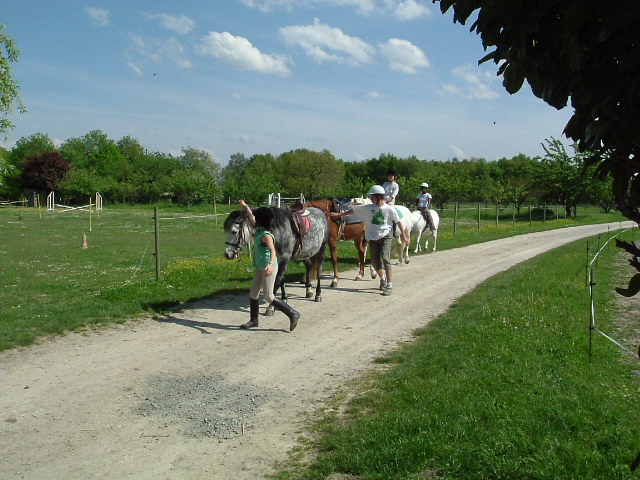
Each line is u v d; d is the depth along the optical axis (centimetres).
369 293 1157
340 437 461
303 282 1266
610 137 215
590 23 201
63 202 8156
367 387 595
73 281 1273
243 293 1105
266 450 456
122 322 870
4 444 466
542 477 377
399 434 448
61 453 452
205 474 418
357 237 1309
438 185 5153
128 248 2077
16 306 977
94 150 11356
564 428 456
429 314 963
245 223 887
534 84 225
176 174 7406
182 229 3152
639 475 379
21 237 2480
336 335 824
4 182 1784
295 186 6644
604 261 1588
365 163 8344
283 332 838
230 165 12156
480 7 229
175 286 1123
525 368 606
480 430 447
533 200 5181
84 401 561
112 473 420
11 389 588
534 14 204
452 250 2064
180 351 735
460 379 573
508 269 1485
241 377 638
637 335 788
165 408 547
